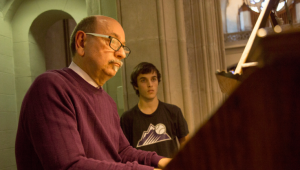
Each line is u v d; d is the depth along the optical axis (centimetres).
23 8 578
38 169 121
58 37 705
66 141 104
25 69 571
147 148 235
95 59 145
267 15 86
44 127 105
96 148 126
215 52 372
